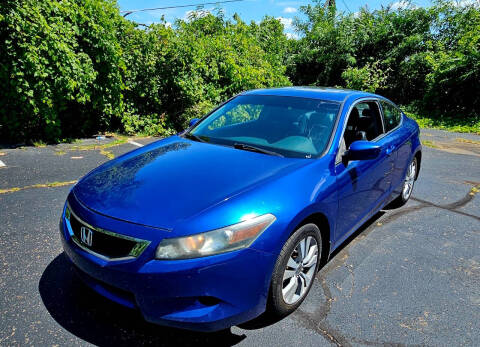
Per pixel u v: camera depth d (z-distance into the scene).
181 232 1.97
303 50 19.81
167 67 8.41
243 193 2.22
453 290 2.88
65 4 6.63
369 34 18.30
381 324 2.44
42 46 6.16
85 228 2.19
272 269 2.15
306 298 2.67
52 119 6.64
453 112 14.52
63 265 2.90
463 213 4.55
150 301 1.97
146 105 8.64
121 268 1.99
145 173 2.56
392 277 3.02
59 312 2.37
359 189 3.12
